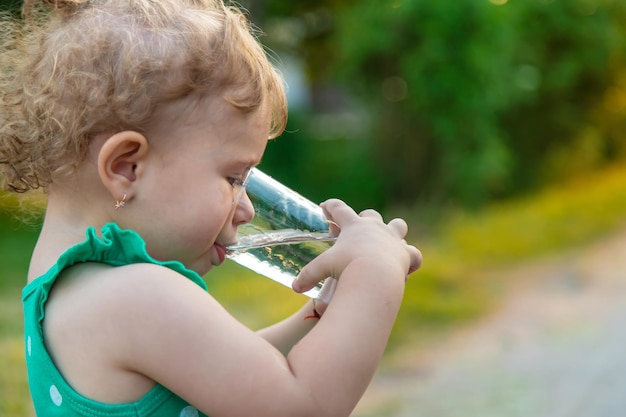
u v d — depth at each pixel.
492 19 7.74
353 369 1.26
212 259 1.41
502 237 7.12
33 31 1.43
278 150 9.31
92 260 1.29
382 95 8.20
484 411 3.70
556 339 4.66
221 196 1.34
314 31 9.66
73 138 1.31
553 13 9.83
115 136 1.26
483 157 8.07
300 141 9.50
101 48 1.31
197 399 1.21
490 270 6.21
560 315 5.13
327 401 1.24
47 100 1.33
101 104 1.28
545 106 10.22
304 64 10.21
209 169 1.32
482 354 4.43
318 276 1.37
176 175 1.31
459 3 7.59
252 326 4.59
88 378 1.24
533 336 4.73
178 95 1.29
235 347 1.22
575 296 5.59
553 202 9.06
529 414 3.64
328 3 9.41
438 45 7.70
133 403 1.23
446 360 4.34
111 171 1.28
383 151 8.47
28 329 1.33
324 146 10.13
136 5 1.36
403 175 8.41
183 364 1.20
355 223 1.42
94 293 1.24
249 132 1.37
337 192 8.84
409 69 7.80
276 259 1.45
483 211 8.26
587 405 3.75
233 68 1.34
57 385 1.25
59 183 1.37
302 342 1.28
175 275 1.25
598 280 5.98
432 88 7.80
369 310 1.29
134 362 1.21
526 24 9.51
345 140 10.16
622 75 10.73
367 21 7.86
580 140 10.75
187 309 1.21
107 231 1.25
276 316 4.78
